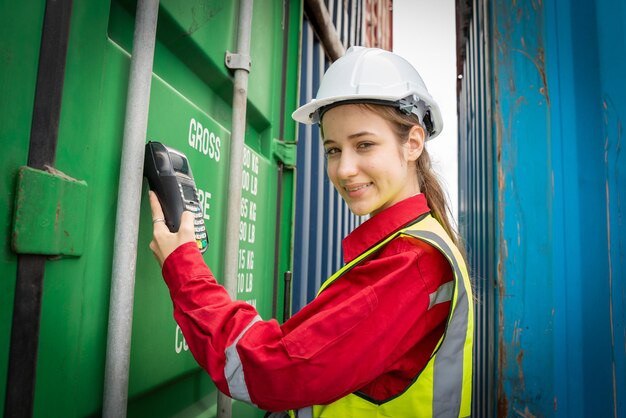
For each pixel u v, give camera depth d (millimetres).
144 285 751
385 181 788
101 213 647
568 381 1558
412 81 846
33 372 509
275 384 610
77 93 585
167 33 831
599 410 1368
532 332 1834
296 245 1704
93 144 624
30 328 504
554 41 1759
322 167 2086
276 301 1482
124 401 610
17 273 490
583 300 1444
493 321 2080
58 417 557
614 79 1307
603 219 1404
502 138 2080
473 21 3480
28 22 503
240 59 1029
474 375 3033
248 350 602
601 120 1409
